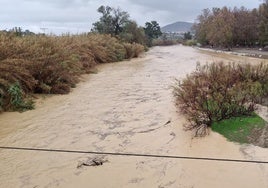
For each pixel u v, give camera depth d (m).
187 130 9.34
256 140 8.41
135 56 41.88
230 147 8.11
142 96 14.50
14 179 6.93
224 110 9.62
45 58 15.43
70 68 18.33
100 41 33.34
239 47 66.19
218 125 9.35
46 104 13.36
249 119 9.69
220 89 10.34
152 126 10.02
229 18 65.88
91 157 7.86
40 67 15.12
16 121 10.97
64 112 12.03
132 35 56.72
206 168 7.16
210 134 8.93
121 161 7.62
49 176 7.02
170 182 6.68
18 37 17.50
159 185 6.58
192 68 26.78
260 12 57.47
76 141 8.99
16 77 13.67
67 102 13.66
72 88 16.86
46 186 6.64
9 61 13.27
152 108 12.17
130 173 7.05
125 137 9.18
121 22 56.78
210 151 7.96
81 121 10.84
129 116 11.25
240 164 7.27
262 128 9.08
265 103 11.47
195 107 9.75
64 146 8.64
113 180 6.80
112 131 9.73
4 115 11.66
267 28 53.16
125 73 23.53
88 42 29.52
